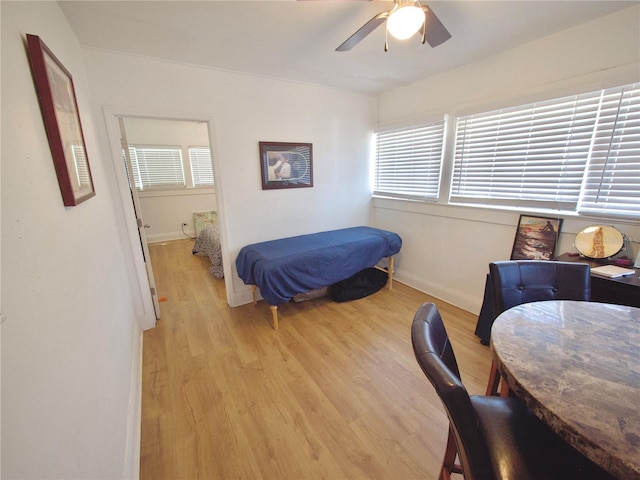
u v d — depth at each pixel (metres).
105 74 2.10
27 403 0.55
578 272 1.38
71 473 0.69
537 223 2.23
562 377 0.75
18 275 0.59
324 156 3.33
